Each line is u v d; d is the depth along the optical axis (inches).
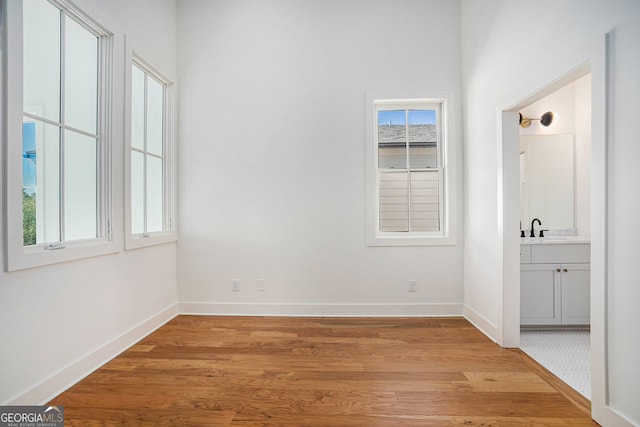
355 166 127.3
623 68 56.7
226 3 128.7
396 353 93.1
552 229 136.5
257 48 128.4
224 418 63.4
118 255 93.7
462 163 126.5
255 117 128.3
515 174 97.0
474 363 87.2
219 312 128.6
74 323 77.1
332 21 127.5
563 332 114.0
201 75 129.0
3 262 60.3
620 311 57.8
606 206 60.2
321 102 127.6
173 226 126.6
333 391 73.0
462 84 125.9
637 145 54.4
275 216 127.9
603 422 60.6
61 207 76.8
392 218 131.6
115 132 92.0
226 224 128.6
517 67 88.8
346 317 125.9
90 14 81.7
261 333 108.8
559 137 137.3
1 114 60.3
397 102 129.9
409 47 126.9
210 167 129.0
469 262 121.6
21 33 63.4
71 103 81.0
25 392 64.2
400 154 131.6
